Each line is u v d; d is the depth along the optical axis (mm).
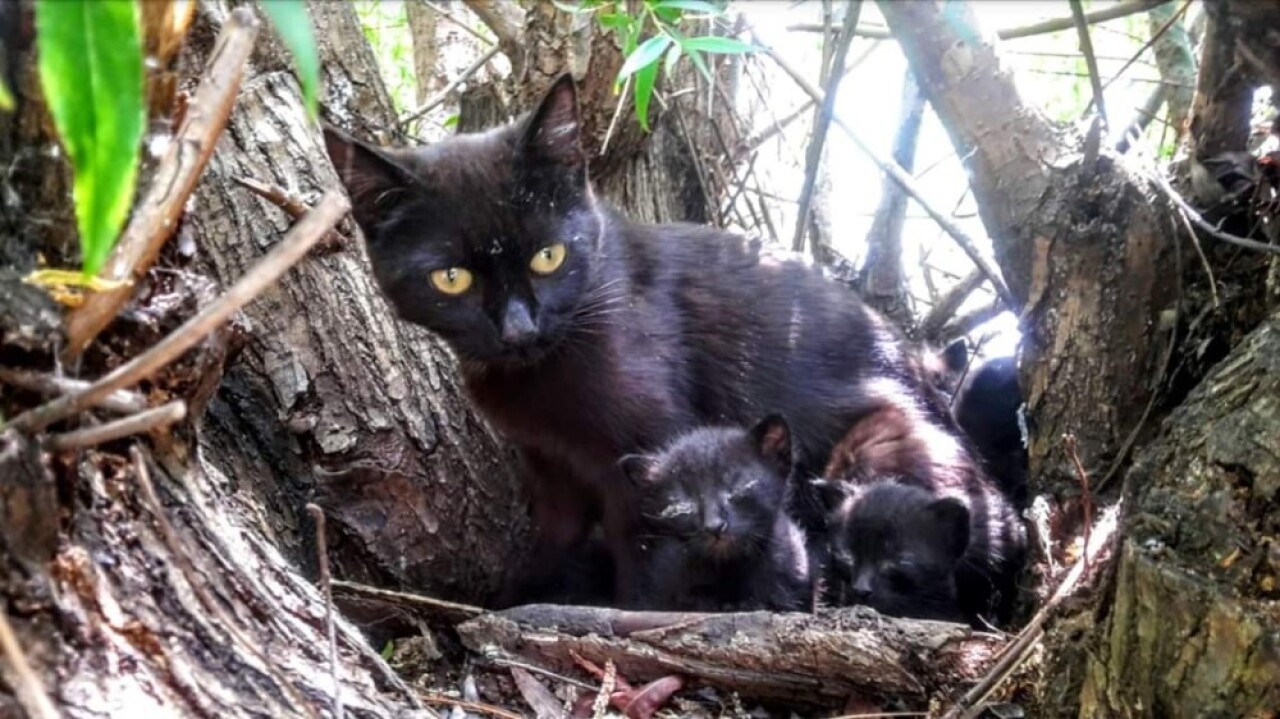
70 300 168
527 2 434
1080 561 279
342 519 375
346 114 426
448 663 344
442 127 553
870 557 374
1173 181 352
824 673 306
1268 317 268
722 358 418
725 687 316
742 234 459
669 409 391
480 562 401
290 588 225
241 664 195
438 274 352
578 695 318
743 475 385
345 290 378
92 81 115
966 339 493
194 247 207
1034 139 354
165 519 179
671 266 417
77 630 175
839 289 457
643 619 326
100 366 184
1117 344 350
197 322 154
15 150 176
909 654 298
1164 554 223
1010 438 444
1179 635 217
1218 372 247
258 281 152
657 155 489
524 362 361
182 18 170
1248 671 209
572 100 358
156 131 178
